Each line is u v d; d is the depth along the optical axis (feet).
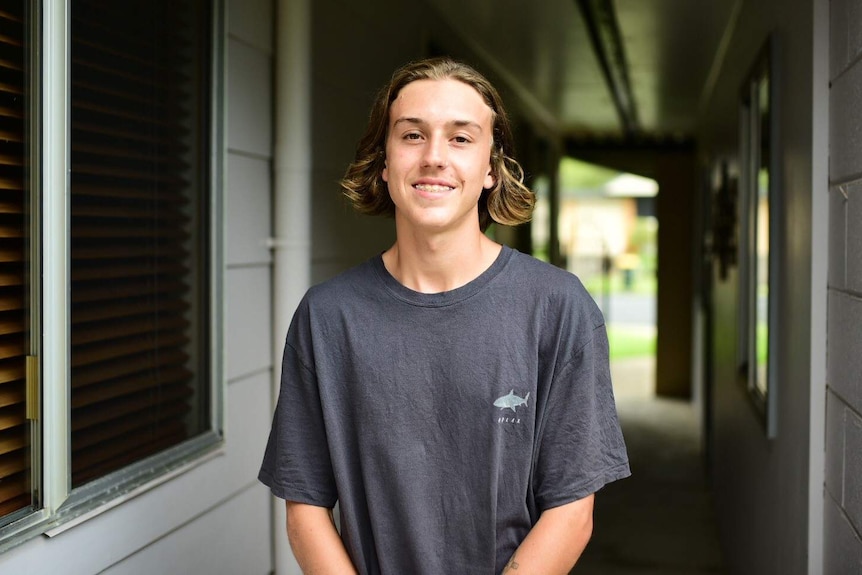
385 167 4.08
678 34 14.99
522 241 23.31
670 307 29.63
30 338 4.48
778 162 7.57
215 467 6.47
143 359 5.62
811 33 5.98
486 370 3.82
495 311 3.86
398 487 3.86
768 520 8.40
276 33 7.42
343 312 3.96
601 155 32.12
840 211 5.45
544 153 27.96
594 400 3.91
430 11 13.16
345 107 9.48
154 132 5.71
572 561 3.88
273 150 7.47
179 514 5.92
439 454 3.86
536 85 21.24
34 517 4.42
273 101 7.48
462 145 3.77
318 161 8.70
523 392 3.82
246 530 7.06
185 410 6.15
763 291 9.21
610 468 3.97
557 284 3.89
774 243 7.60
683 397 29.48
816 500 5.91
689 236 29.58
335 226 9.30
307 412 4.09
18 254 4.41
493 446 3.80
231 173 6.75
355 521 3.98
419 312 3.88
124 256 5.35
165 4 5.82
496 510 3.88
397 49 11.47
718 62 17.02
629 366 37.37
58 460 4.58
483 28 14.96
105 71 5.16
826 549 5.80
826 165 5.84
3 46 4.25
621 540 14.21
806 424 6.07
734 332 12.37
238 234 6.86
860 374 4.84
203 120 6.32
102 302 5.16
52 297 4.50
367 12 10.16
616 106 24.71
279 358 7.46
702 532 14.74
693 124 28.17
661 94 22.25
